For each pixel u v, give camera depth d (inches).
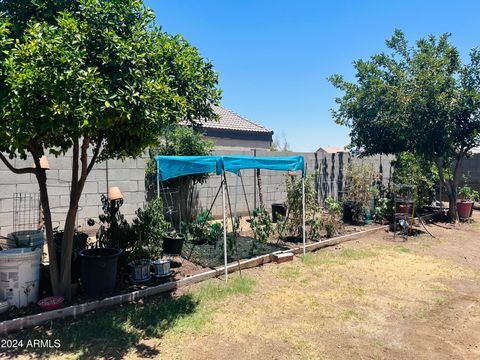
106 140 186.2
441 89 399.9
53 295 176.9
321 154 511.5
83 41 135.3
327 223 352.2
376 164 566.6
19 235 214.4
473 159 625.0
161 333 154.9
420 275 241.3
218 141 808.9
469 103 397.1
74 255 202.8
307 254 286.5
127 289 196.9
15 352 137.2
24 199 292.8
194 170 255.0
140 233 219.6
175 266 242.7
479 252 306.3
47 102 123.3
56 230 236.1
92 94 124.1
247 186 452.1
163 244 265.3
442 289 216.4
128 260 217.8
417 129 409.7
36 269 172.1
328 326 166.2
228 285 212.4
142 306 181.3
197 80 173.6
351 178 432.5
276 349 145.1
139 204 353.4
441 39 422.9
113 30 140.6
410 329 165.3
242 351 142.9
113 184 336.5
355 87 475.5
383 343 152.3
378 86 424.2
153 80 143.6
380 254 292.4
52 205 305.6
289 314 177.6
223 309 180.9
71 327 156.6
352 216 413.7
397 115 414.6
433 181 491.8
